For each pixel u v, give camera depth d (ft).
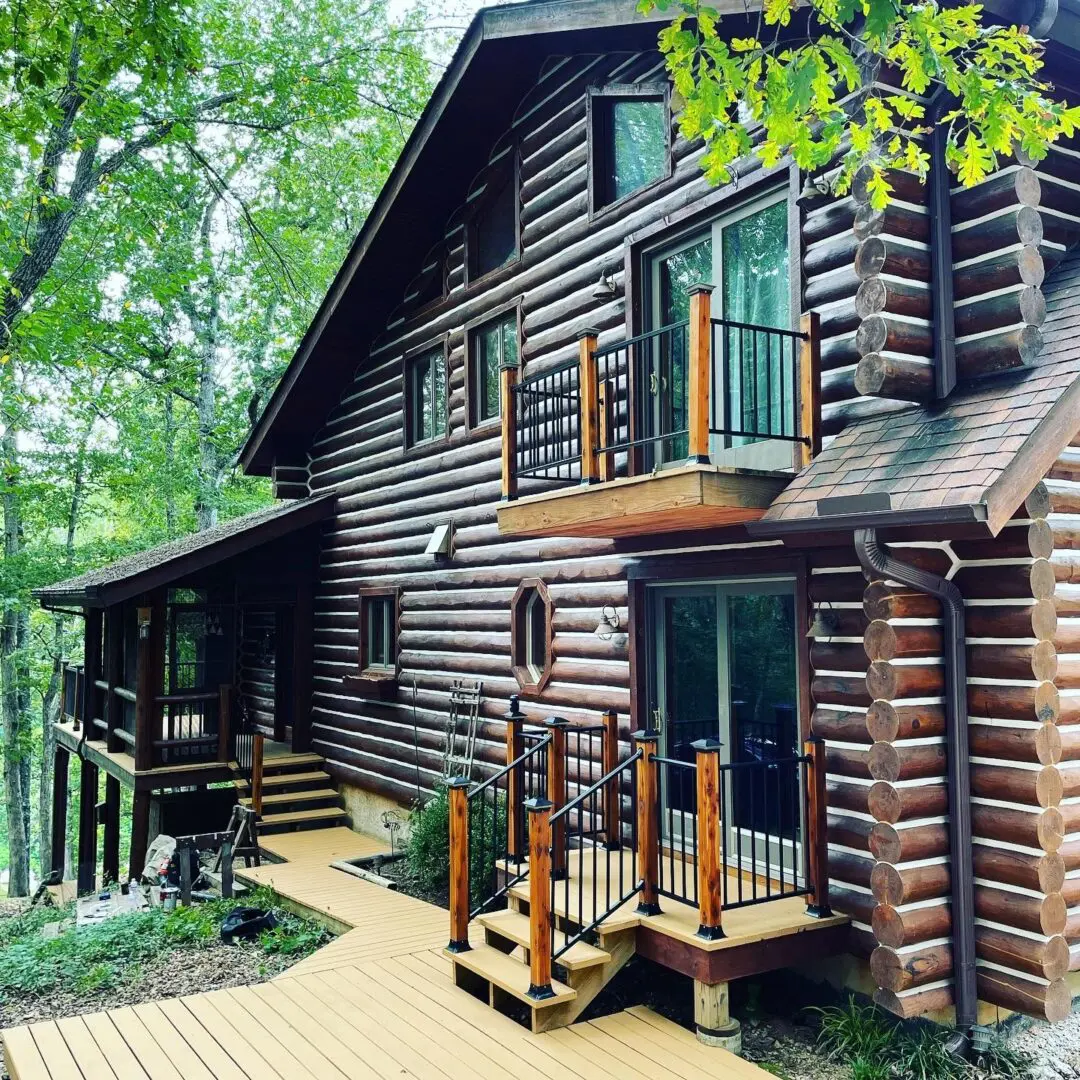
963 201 17.26
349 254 36.11
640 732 18.30
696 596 22.58
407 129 75.41
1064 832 15.66
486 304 32.04
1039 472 14.35
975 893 16.25
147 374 75.72
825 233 19.02
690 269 23.35
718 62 13.06
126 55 31.86
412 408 37.24
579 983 17.28
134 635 42.68
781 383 19.06
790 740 19.99
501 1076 15.16
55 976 22.94
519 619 29.53
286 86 57.47
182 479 76.02
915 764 16.06
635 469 23.13
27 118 34.78
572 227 27.55
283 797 39.60
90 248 53.83
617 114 26.71
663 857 22.24
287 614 48.06
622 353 24.82
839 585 18.11
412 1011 17.88
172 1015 17.83
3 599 63.21
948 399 16.98
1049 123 13.14
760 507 17.83
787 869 19.98
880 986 16.06
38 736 87.66
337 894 27.91
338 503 42.52
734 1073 15.19
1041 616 15.53
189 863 28.99
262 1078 15.23
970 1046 15.97
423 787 34.99
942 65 12.69
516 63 28.73
